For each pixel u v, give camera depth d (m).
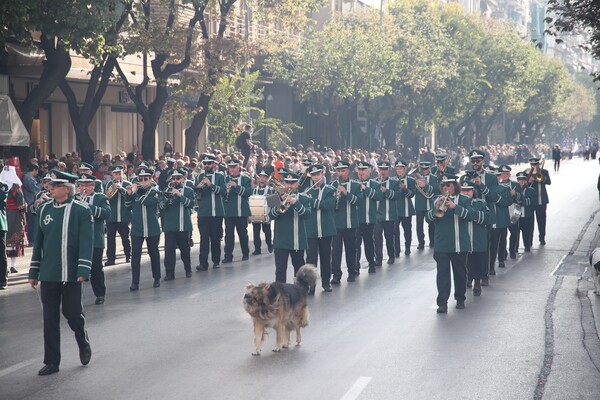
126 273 19.16
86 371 10.63
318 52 49.44
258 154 35.88
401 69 55.69
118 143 39.75
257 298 11.23
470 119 77.38
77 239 10.74
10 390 9.83
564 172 73.69
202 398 9.39
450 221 14.45
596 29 22.88
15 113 26.94
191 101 43.59
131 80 38.72
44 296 10.68
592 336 12.41
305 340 12.21
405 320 13.61
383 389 9.69
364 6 70.25
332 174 36.44
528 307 14.73
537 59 89.25
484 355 11.28
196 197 19.73
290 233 15.69
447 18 70.50
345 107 53.06
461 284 14.68
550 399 9.34
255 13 37.81
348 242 17.78
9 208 19.03
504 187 18.19
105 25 23.92
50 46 26.62
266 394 9.52
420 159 56.38
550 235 26.64
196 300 15.65
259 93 43.31
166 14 34.19
